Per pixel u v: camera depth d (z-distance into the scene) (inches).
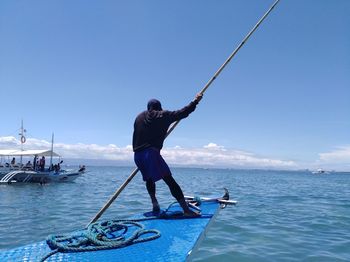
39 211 589.0
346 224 478.3
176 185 181.5
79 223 468.8
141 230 144.6
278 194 1016.2
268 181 2171.5
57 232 411.5
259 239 378.0
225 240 369.1
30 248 127.2
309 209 642.8
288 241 370.9
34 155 1302.9
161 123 177.0
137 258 116.9
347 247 348.5
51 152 1326.3
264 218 516.7
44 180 1258.0
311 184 1873.8
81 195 884.6
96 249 125.0
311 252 327.6
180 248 128.0
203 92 201.3
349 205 719.7
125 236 143.6
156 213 193.5
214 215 195.8
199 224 166.2
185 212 181.8
